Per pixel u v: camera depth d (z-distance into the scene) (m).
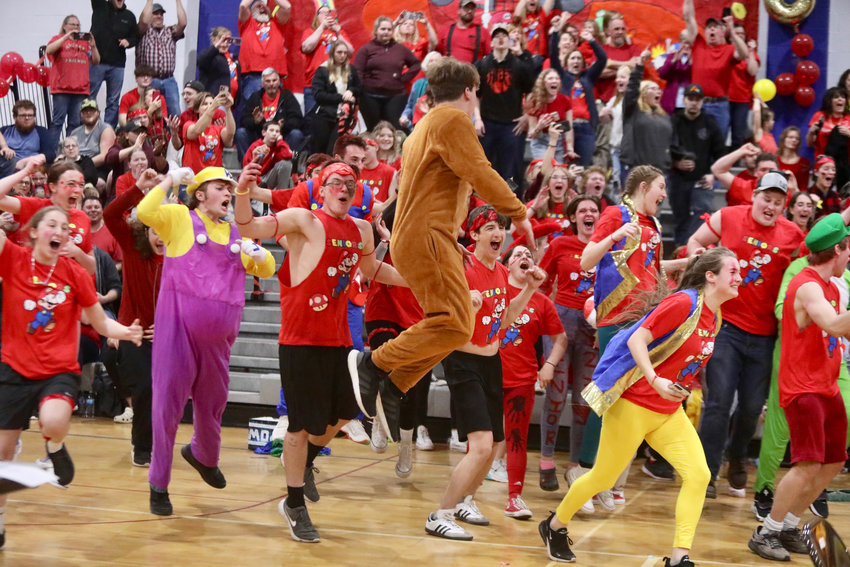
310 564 6.75
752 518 9.18
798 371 7.82
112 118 19.06
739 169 15.92
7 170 17.47
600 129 15.52
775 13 18.34
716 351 9.60
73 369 7.16
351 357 6.81
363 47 16.14
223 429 13.48
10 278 6.96
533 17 16.78
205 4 20.00
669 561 6.78
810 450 7.63
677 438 6.91
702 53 16.30
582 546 7.79
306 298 7.27
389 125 13.24
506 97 14.79
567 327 10.08
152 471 7.98
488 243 8.19
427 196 6.13
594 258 8.59
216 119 16.31
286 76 18.45
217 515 8.16
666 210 16.03
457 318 6.17
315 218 7.26
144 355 10.15
